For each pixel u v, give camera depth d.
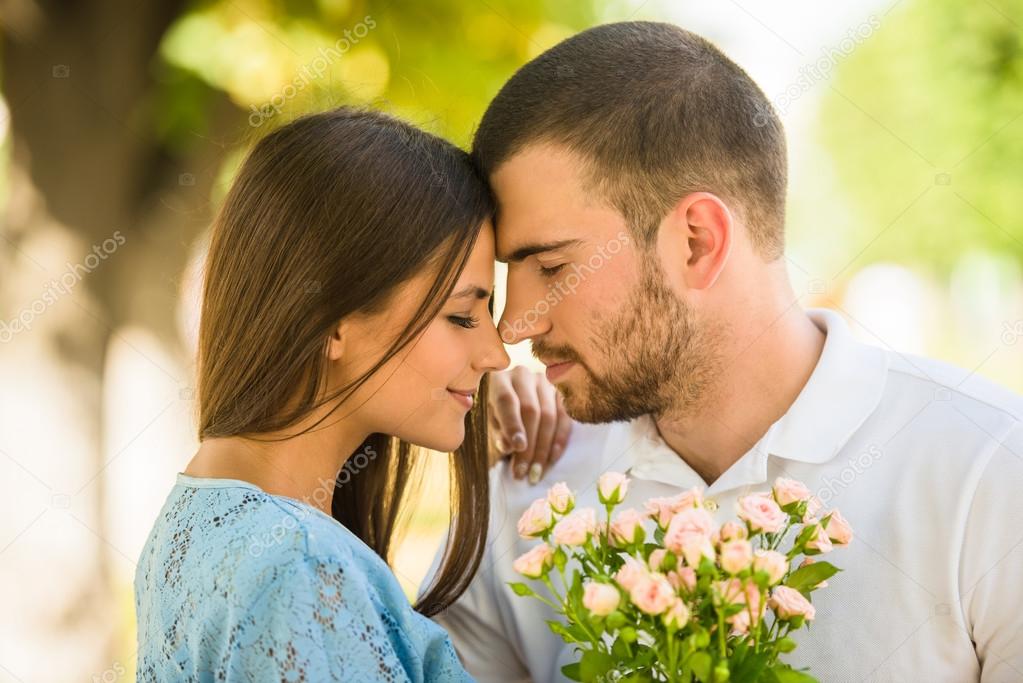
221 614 1.44
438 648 1.65
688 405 1.97
